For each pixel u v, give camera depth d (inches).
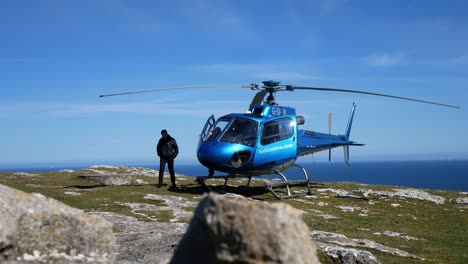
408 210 941.2
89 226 284.4
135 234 479.2
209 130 937.5
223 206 215.0
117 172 1483.8
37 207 265.7
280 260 204.4
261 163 909.2
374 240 617.0
